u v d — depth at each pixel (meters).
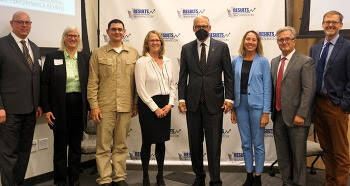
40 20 3.21
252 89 2.86
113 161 3.07
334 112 2.69
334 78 2.68
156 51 2.98
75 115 2.99
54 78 2.87
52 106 2.90
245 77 2.89
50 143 3.44
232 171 3.66
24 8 3.05
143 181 3.08
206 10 3.61
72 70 2.95
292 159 2.94
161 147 3.12
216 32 3.61
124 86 2.96
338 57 2.65
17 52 2.70
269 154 3.64
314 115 2.87
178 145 3.76
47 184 3.29
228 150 3.71
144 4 3.68
